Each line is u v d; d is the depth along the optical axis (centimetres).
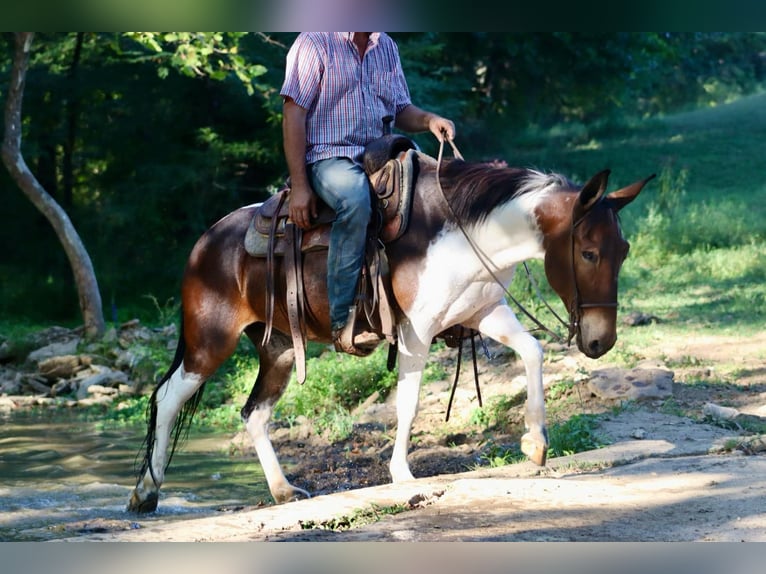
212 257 824
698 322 1609
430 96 2755
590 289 714
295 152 758
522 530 582
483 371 1291
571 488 680
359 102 773
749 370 1242
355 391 1284
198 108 2816
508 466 802
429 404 1184
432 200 754
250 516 643
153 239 2814
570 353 1346
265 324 827
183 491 916
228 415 1320
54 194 2950
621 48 3812
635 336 1497
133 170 2872
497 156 3728
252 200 2883
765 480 676
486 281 752
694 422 961
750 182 3084
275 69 2506
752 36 5156
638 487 679
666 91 5216
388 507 657
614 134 4150
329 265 747
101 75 2750
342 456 1040
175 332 1906
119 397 1550
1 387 1659
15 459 1084
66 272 2828
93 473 1009
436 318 753
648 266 2211
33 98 2761
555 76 3888
